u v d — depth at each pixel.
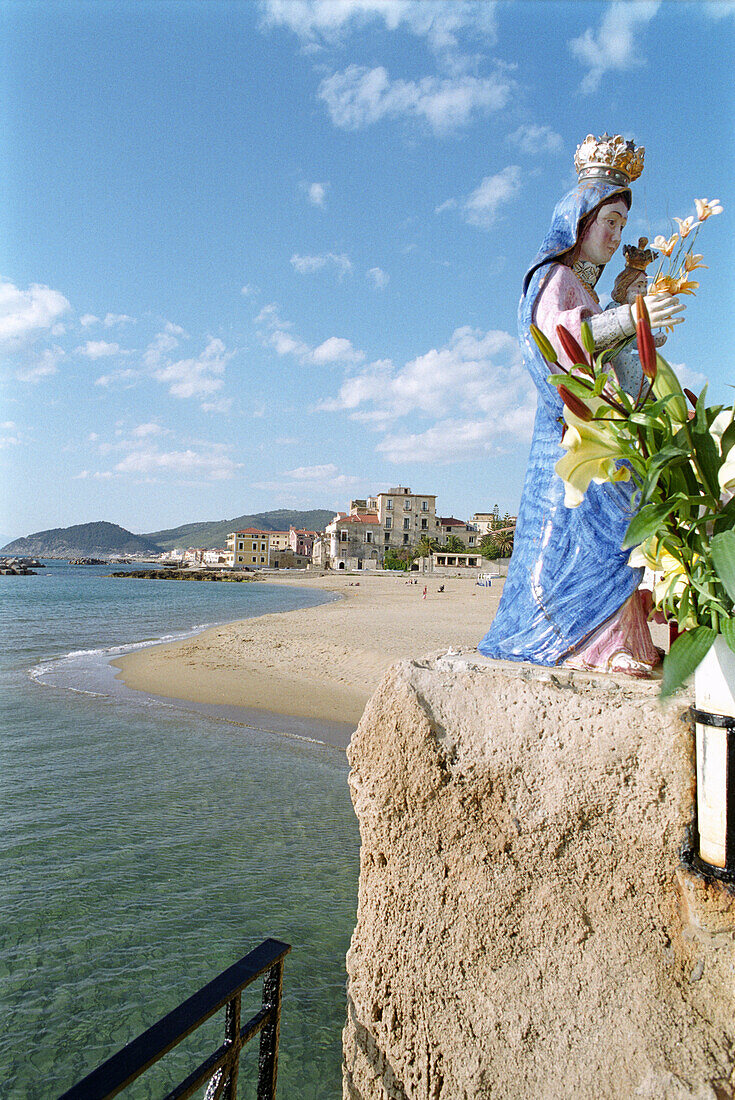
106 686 15.70
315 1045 4.01
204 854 6.50
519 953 1.72
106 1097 1.00
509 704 1.82
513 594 2.33
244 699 14.40
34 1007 4.27
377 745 2.00
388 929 1.96
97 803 7.89
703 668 1.44
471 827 1.82
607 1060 1.55
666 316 1.87
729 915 1.44
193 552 188.50
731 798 1.43
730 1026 1.45
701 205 1.81
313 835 7.02
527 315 2.24
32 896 5.61
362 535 111.69
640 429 1.53
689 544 1.47
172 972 4.63
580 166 2.36
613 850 1.63
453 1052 1.79
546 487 2.29
